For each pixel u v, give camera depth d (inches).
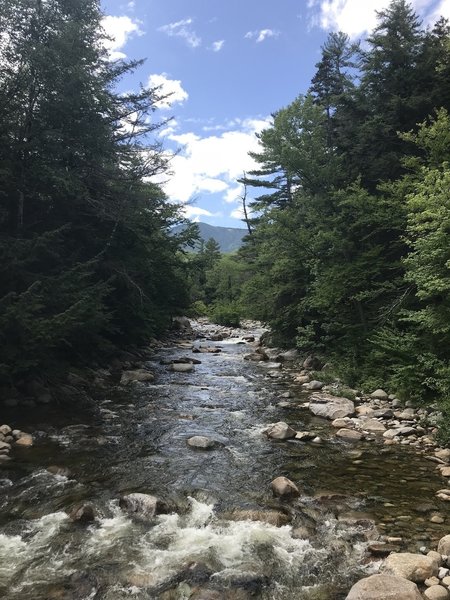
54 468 318.0
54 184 577.3
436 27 808.9
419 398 470.3
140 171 755.4
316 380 645.3
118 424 428.5
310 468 328.5
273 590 189.6
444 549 208.7
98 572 200.8
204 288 2765.7
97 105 615.8
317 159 880.9
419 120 720.3
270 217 863.1
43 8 563.2
